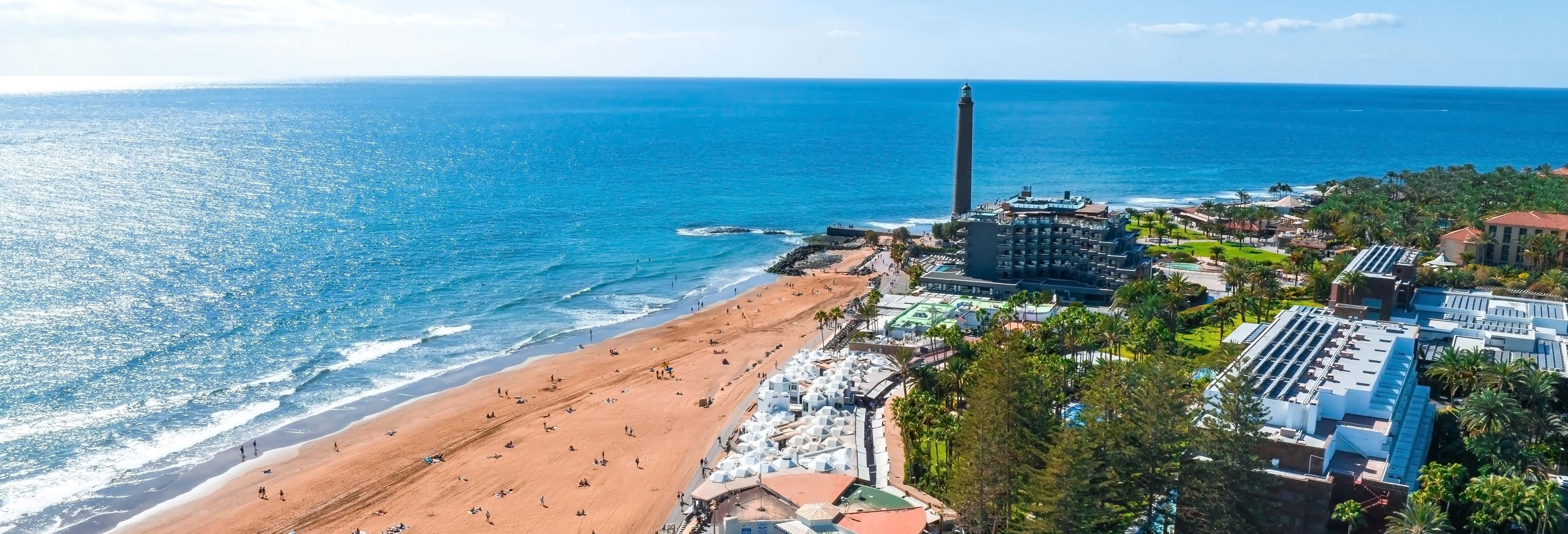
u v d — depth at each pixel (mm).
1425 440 106062
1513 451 97938
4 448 125188
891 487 107312
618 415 140125
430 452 127125
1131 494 89562
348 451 127562
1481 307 158125
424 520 108875
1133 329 146500
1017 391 92625
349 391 150500
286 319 186500
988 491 91750
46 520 108188
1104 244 193375
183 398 144875
